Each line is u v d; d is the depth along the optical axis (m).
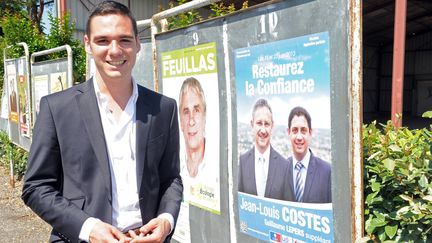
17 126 7.55
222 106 2.78
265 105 2.43
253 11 2.46
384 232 2.08
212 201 2.95
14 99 7.70
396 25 7.55
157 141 2.00
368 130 2.51
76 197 1.85
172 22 4.31
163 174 2.13
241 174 2.66
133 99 1.96
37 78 6.46
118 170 1.91
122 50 1.85
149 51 3.75
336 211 2.07
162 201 2.06
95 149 1.85
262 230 2.54
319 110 2.11
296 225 2.30
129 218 1.93
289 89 2.27
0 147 9.34
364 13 25.23
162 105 2.05
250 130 2.56
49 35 8.01
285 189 2.35
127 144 1.93
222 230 2.88
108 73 1.85
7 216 5.91
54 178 1.90
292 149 2.28
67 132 1.84
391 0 23.14
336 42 2.00
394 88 7.51
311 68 2.13
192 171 3.15
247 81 2.54
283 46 2.28
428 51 33.84
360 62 1.88
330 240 2.11
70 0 12.56
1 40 10.15
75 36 12.66
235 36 2.61
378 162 2.21
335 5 1.99
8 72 8.06
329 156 2.08
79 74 7.29
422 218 1.97
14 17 8.66
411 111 34.88
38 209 1.81
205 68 2.91
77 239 1.77
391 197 2.16
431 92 33.75
